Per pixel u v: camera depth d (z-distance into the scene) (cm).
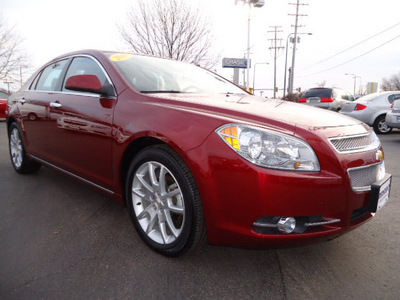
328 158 169
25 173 384
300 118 190
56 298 163
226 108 196
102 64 265
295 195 162
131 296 167
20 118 353
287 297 170
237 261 203
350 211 176
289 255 212
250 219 166
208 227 179
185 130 184
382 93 951
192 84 292
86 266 193
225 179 168
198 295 170
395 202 319
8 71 2544
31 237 229
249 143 167
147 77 263
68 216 267
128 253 209
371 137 208
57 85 307
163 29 1416
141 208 219
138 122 207
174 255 198
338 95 1216
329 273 193
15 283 175
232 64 1520
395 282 184
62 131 280
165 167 193
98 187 255
